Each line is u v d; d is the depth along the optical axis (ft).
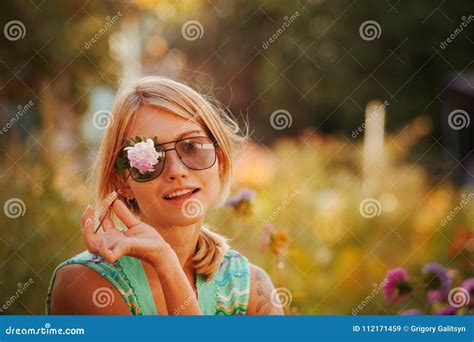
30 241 15.08
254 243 14.69
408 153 33.30
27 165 17.98
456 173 29.84
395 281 12.42
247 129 13.51
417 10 42.78
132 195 10.15
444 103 41.14
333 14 44.24
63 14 21.18
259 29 41.42
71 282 9.71
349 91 44.09
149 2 23.62
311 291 15.52
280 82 43.19
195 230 10.06
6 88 20.48
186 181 9.89
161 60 24.41
